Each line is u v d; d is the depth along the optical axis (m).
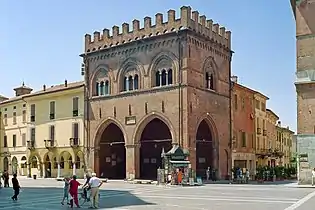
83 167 60.44
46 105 67.31
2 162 76.19
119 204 26.06
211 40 55.28
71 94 63.16
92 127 59.28
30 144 69.00
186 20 50.72
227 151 58.25
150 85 52.94
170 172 46.16
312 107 38.28
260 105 74.81
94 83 59.69
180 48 50.75
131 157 53.91
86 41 60.78
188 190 37.66
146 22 54.06
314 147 38.28
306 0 39.38
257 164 71.25
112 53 57.41
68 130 63.09
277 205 24.64
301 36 39.25
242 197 30.12
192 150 49.75
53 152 65.12
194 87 51.16
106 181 51.12
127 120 54.88
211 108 54.62
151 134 59.91
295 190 36.16
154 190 38.06
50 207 25.23
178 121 49.97
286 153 103.62
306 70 38.75
